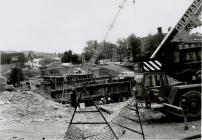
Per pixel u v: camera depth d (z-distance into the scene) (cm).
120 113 1089
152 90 1288
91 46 6394
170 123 1241
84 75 4844
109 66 6519
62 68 6306
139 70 1361
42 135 1072
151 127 1180
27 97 2275
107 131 964
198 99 1209
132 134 1062
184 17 1334
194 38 1403
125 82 4900
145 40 6600
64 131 1155
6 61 7050
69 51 10450
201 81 1334
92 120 1416
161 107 1247
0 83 3200
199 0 1320
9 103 1933
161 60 1349
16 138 1012
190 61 1352
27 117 1535
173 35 1350
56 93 4284
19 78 4969
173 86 1259
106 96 4044
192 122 1207
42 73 5750
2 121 1359
